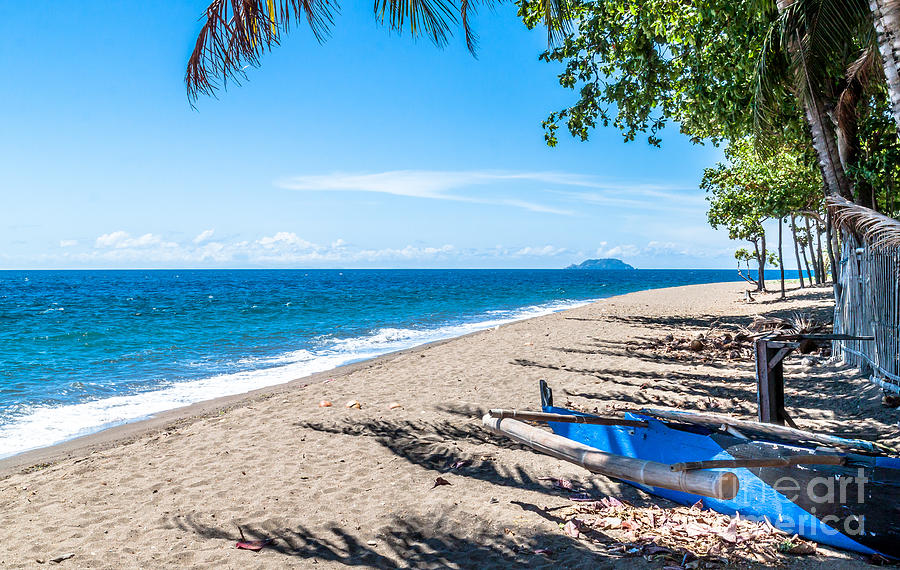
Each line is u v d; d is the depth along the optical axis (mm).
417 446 6582
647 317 23188
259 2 5898
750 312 23750
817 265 37281
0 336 21953
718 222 34719
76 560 4008
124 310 36750
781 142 14891
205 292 66125
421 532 4344
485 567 3758
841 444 4156
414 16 6273
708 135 16156
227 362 15391
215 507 4934
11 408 9969
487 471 5660
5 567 3902
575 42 13609
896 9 6145
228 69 6219
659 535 4055
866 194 10047
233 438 7098
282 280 123750
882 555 3631
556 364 12273
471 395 9367
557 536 4145
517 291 64875
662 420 4922
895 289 7562
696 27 11570
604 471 3588
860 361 8820
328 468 5906
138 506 5004
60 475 5930
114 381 12703
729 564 3615
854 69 10094
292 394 9703
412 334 22094
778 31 9703
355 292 62812
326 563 3906
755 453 4098
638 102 13344
